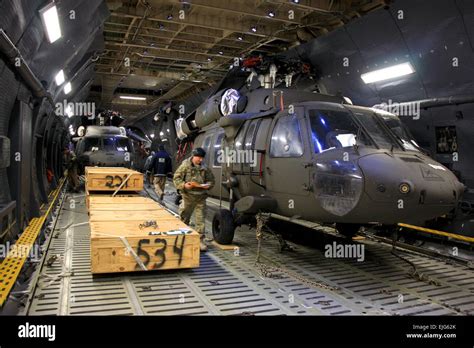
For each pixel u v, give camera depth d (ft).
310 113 18.29
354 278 16.34
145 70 54.34
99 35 32.04
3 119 17.51
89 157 49.37
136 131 83.61
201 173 21.25
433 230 23.70
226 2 31.35
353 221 16.07
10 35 14.38
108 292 13.66
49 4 15.47
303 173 17.37
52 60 22.27
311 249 21.22
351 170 15.38
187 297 13.44
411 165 15.62
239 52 44.65
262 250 20.76
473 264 18.37
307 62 32.42
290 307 12.84
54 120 36.14
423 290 15.02
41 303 12.49
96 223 17.65
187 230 16.80
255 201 18.84
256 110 22.85
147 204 24.21
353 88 30.40
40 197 30.76
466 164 25.52
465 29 21.27
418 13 22.79
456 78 23.43
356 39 27.40
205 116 29.14
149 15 33.76
